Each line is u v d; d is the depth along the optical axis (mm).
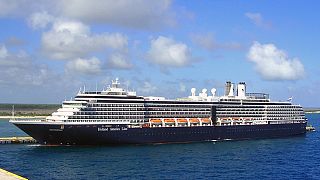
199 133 177750
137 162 119625
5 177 75688
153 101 170000
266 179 98000
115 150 143875
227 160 126250
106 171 105188
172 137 169000
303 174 104188
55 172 103125
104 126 150750
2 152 134750
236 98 198750
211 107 187125
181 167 112375
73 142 149375
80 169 107562
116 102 158625
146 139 161750
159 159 125938
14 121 147375
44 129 145500
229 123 192000
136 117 163125
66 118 148125
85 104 152125
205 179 97500
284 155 139250
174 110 175875
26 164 113688
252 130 197250
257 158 131375
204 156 134375
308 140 195250
